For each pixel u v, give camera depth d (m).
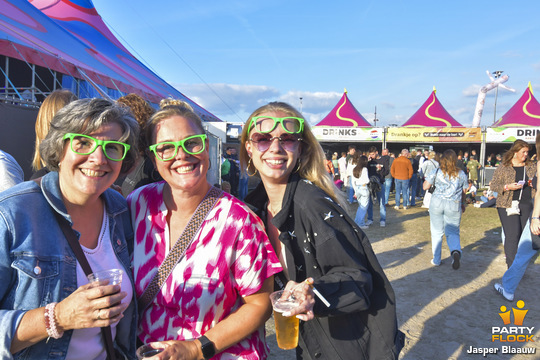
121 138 1.36
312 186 1.70
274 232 1.86
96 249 1.43
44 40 7.77
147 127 1.53
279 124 1.68
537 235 3.85
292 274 1.67
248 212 1.55
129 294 1.46
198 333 1.46
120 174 1.53
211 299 1.46
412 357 3.11
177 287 1.46
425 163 9.86
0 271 1.16
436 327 3.62
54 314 1.14
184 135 1.45
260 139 1.71
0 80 9.70
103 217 1.51
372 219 9.12
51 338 1.25
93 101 1.33
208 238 1.49
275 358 3.19
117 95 9.64
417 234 7.82
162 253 1.52
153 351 1.34
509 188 4.53
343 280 1.51
